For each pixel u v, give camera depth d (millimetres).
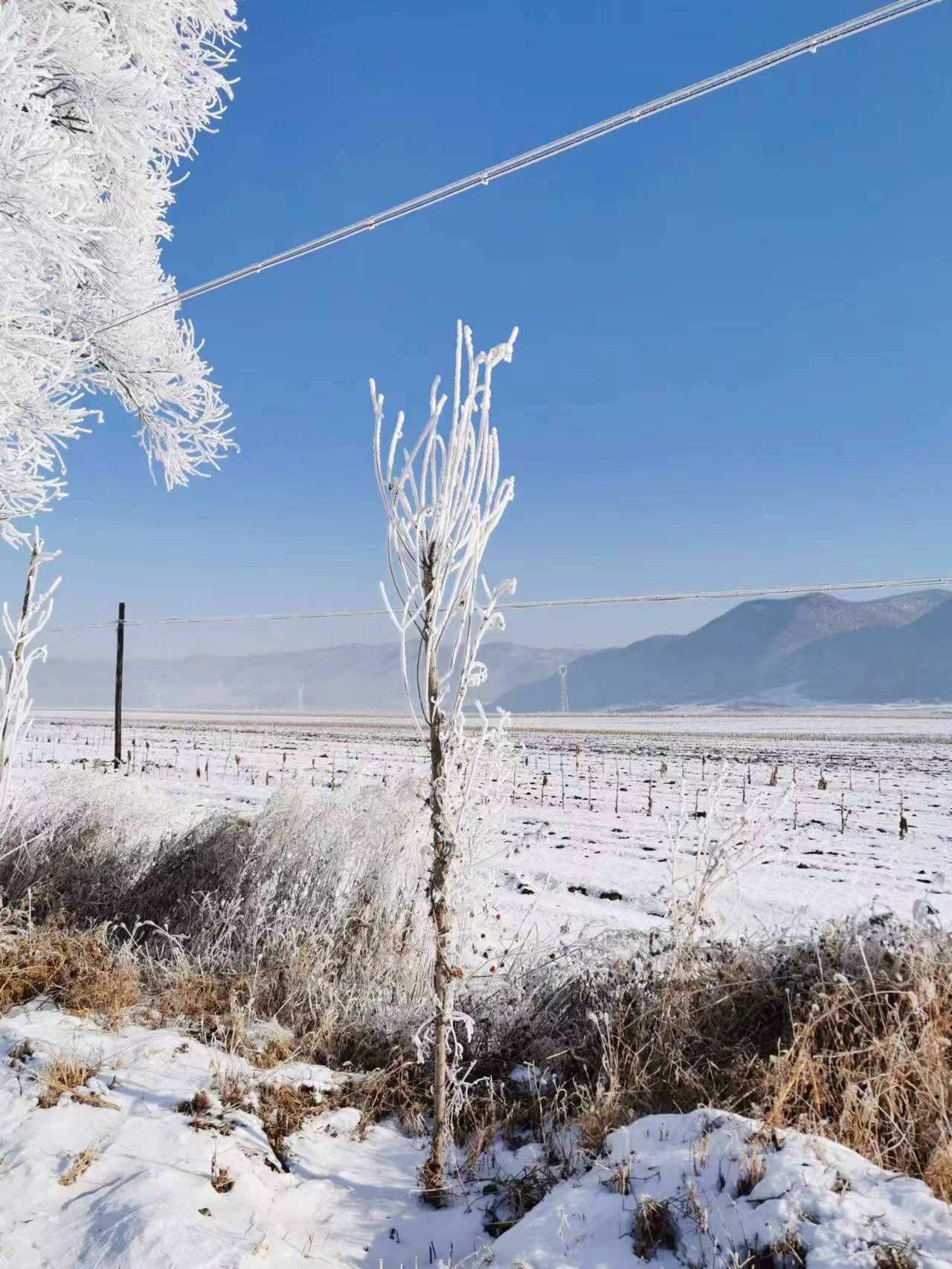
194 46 9594
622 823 12570
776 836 11109
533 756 28156
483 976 4348
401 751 28203
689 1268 2135
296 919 5387
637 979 4023
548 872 8734
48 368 6402
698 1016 3695
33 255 5344
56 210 5090
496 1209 2746
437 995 3131
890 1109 2729
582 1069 3682
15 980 4574
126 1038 4059
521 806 14758
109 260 8961
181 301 6098
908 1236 2014
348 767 20016
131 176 8773
